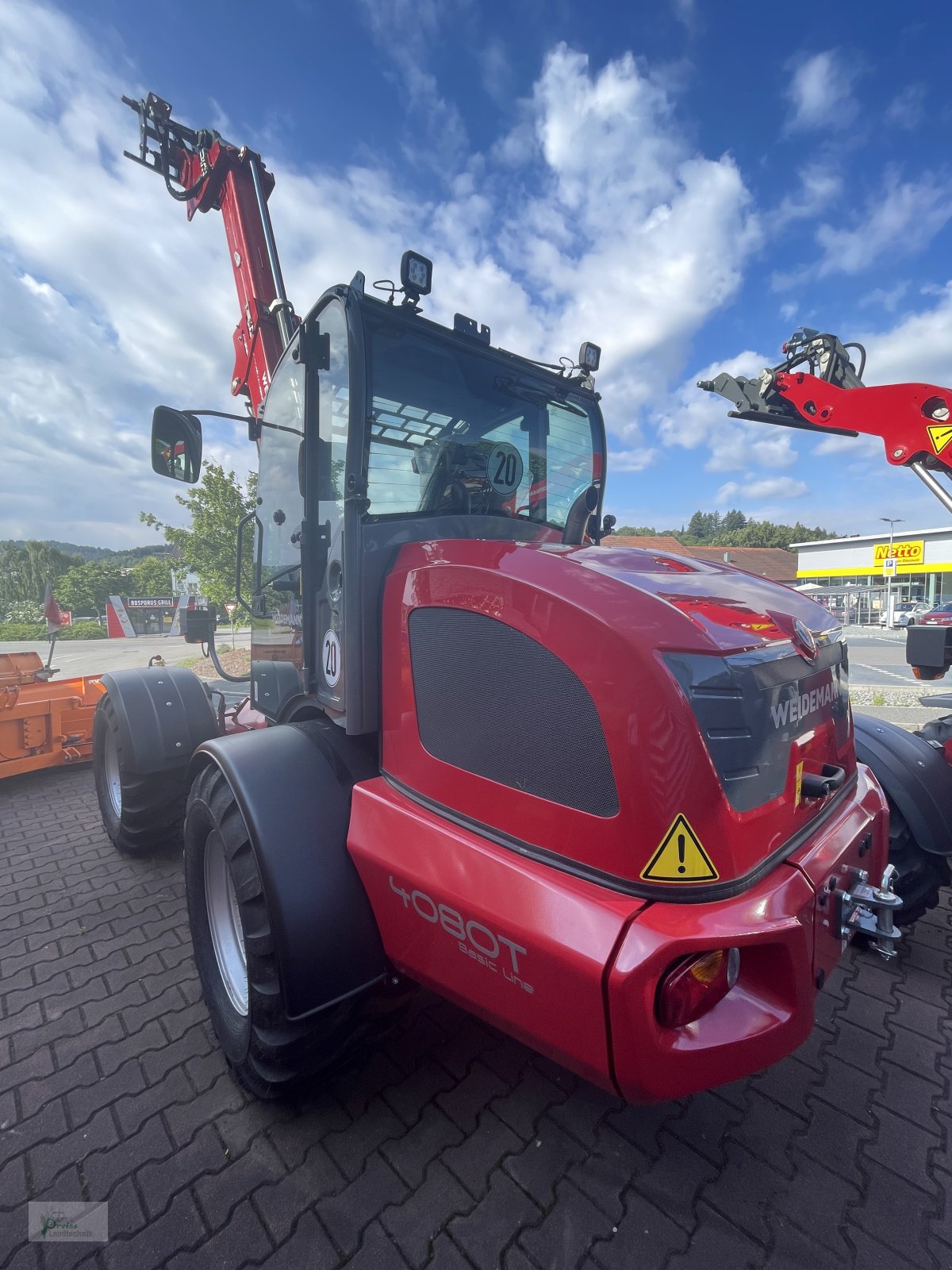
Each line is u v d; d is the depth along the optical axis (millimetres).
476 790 1573
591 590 1438
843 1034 2205
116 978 2549
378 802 1776
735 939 1230
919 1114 1864
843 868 1633
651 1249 1481
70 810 4535
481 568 1615
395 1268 1448
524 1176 1673
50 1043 2184
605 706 1338
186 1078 2029
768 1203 1595
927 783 2559
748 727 1398
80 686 5273
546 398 2783
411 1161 1722
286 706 2705
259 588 3029
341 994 1724
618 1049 1225
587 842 1365
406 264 2115
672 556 2008
